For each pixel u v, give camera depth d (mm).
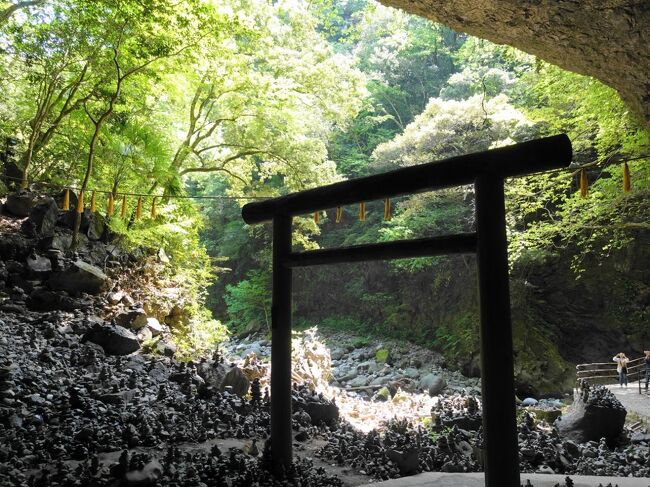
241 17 11352
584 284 21062
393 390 18609
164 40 11070
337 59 17125
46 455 4176
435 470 5445
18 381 5574
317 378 13891
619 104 11477
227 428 5703
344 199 4352
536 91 15352
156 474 3850
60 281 8992
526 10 8539
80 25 10898
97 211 11273
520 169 3436
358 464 5125
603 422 8062
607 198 12016
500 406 3275
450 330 22656
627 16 7789
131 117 13945
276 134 18438
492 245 3443
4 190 11164
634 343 20266
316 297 27797
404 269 24656
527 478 4961
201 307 13031
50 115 12992
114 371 6641
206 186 29109
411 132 22172
